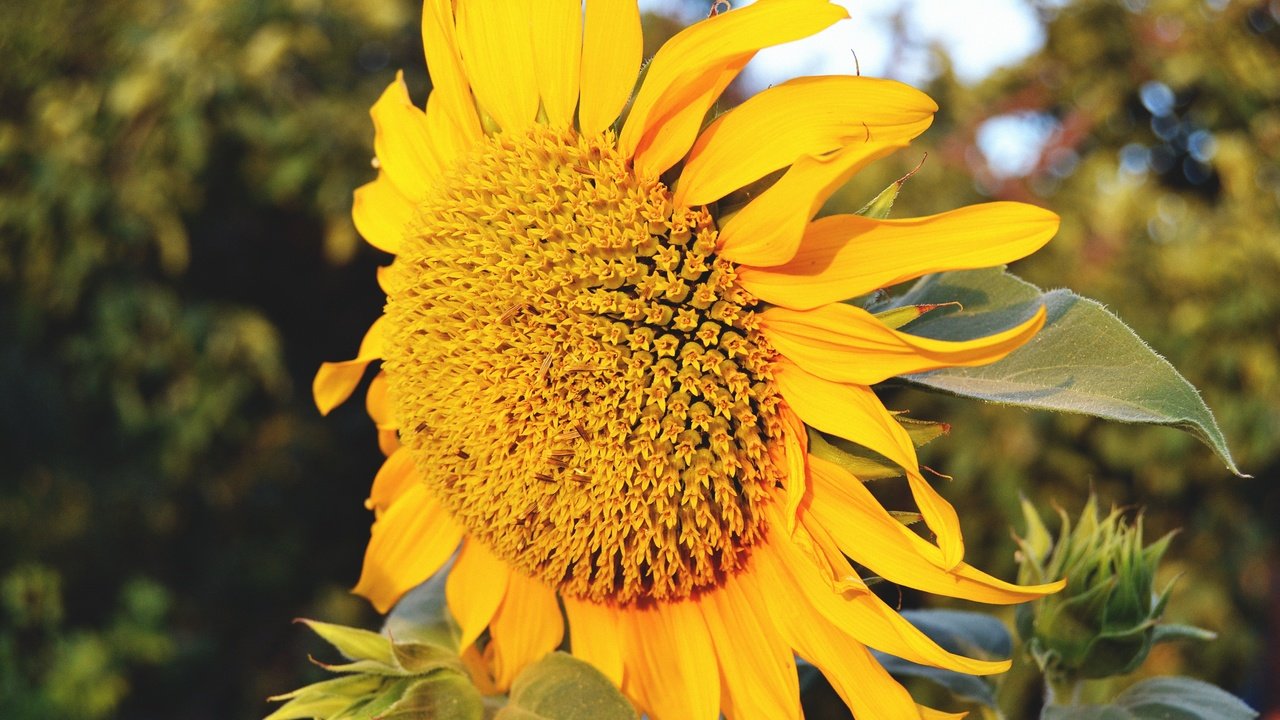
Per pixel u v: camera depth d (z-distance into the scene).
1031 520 0.63
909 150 1.81
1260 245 1.71
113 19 1.89
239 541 2.11
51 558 1.92
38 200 1.81
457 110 0.58
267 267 2.13
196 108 1.76
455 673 0.62
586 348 0.55
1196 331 1.71
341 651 0.62
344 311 2.23
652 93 0.53
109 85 1.82
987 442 1.66
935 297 0.56
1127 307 1.73
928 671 0.63
